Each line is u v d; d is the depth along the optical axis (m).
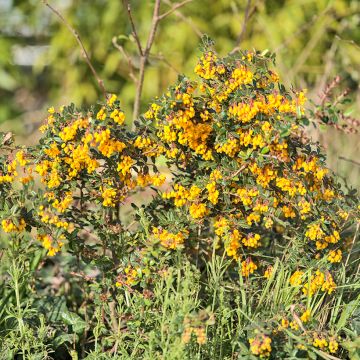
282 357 5.69
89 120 5.79
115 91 14.30
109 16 13.46
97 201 6.28
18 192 6.14
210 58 6.00
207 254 6.72
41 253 7.05
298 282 6.27
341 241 6.85
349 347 5.76
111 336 6.15
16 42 14.94
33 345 6.08
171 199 6.54
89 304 7.14
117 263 6.57
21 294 6.79
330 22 12.53
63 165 6.11
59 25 14.38
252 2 12.84
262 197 6.18
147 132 6.16
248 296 6.50
